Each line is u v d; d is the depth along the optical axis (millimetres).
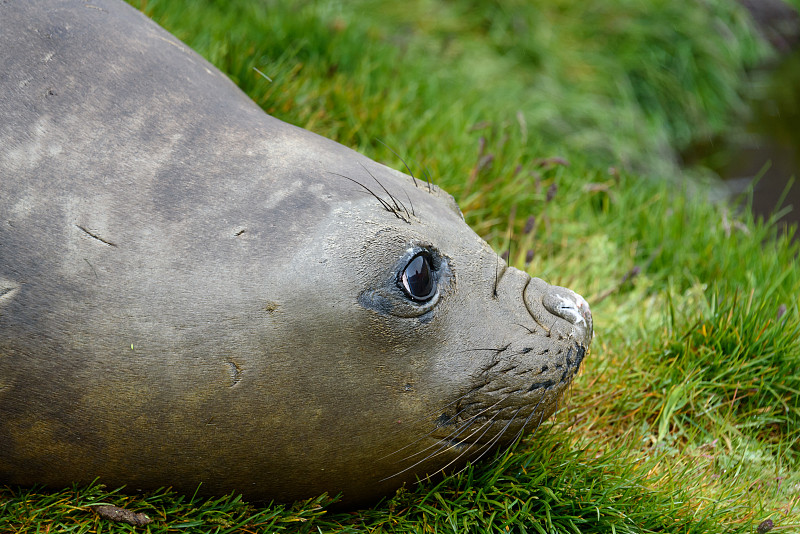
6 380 3455
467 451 4086
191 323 3455
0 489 3832
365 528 4074
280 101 6594
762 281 6324
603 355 5562
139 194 3562
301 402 3596
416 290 3684
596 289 6320
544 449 4453
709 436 5219
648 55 11320
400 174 4270
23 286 3438
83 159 3588
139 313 3441
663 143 10750
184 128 3793
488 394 3871
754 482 4840
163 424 3547
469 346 3818
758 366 5418
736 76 12281
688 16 11852
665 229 7090
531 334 3945
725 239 6855
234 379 3506
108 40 3941
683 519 4379
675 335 5605
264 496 3936
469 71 9828
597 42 11234
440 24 10328
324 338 3541
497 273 4043
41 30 3811
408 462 3961
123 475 3725
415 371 3734
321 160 3896
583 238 6941
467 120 7805
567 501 4238
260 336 3488
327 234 3562
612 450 4855
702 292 6176
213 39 6965
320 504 4016
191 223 3541
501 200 6766
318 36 8148
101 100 3742
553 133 9594
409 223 3781
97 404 3496
